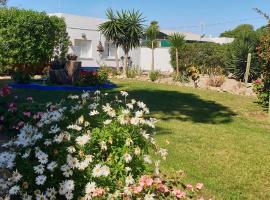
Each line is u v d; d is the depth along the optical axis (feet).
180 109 40.96
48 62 76.59
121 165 14.58
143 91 53.88
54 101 42.37
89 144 14.89
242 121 37.06
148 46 114.83
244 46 78.54
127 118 15.70
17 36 70.90
